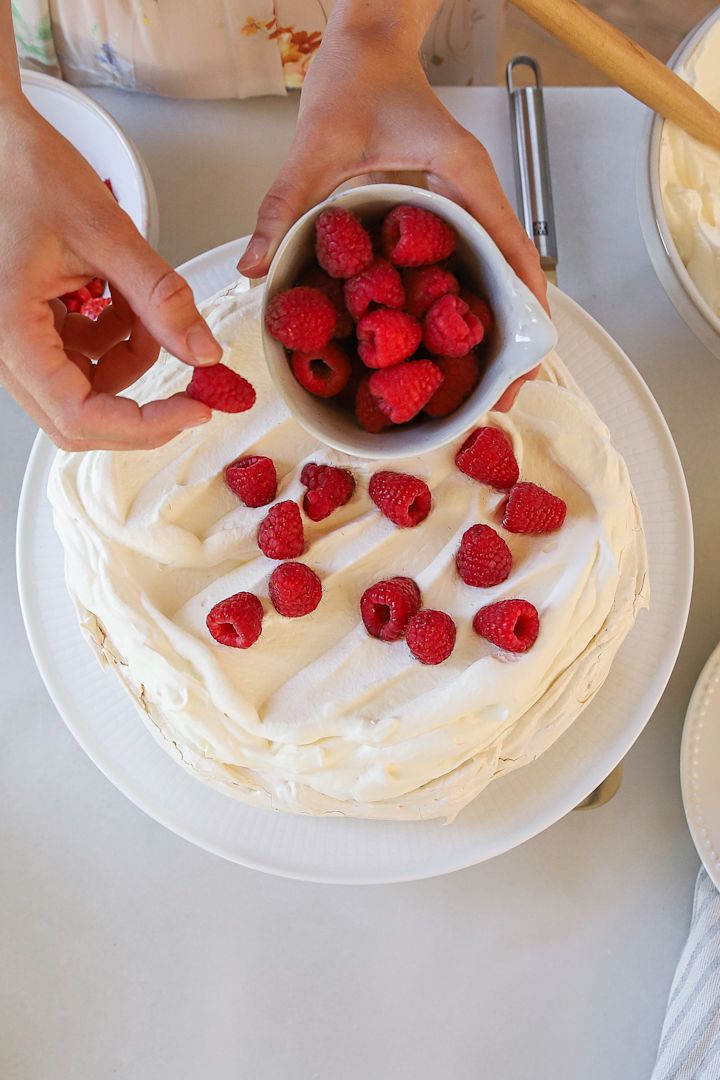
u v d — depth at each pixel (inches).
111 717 26.4
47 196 20.8
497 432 23.7
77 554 24.3
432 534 24.1
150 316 20.7
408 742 23.5
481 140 29.2
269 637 23.9
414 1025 26.7
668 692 27.8
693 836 26.2
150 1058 26.7
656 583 26.4
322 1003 26.8
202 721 23.9
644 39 41.6
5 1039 26.8
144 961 27.0
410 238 20.7
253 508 24.1
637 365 28.7
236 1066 26.7
